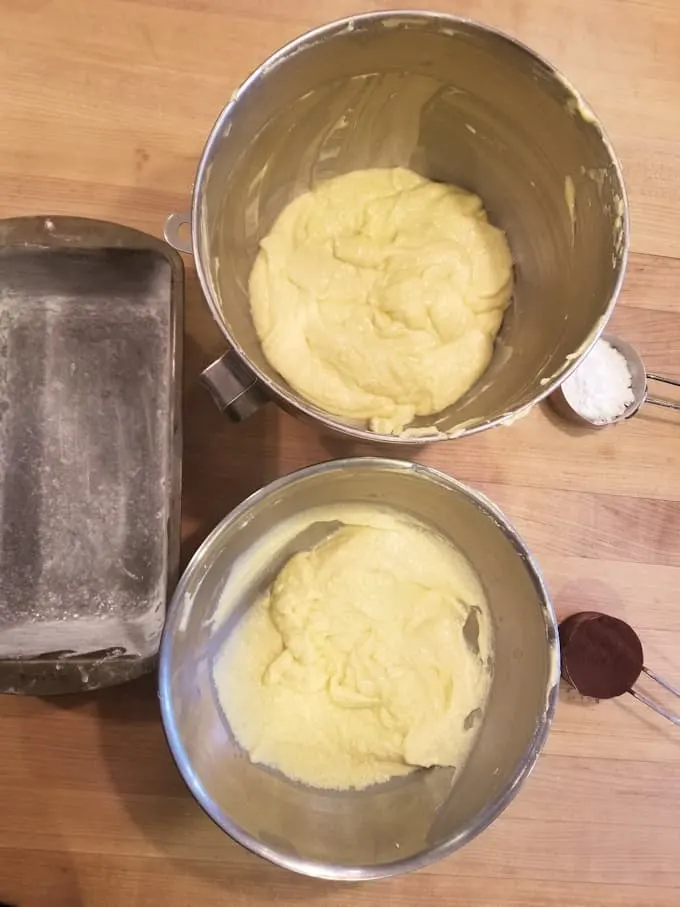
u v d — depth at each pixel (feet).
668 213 3.10
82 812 2.70
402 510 2.69
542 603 2.24
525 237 2.61
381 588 2.64
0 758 2.68
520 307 2.62
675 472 3.03
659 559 2.99
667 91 3.13
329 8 2.98
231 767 2.41
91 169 2.86
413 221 2.62
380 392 2.51
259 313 2.52
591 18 3.11
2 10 2.86
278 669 2.56
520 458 2.96
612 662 2.78
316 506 2.66
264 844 2.10
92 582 2.71
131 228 2.61
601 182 2.19
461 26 2.05
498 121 2.37
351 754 2.53
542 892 2.84
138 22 2.91
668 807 2.91
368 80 2.30
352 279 2.57
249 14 2.95
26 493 2.75
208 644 2.53
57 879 2.67
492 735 2.47
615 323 3.04
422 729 2.52
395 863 2.10
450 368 2.53
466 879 2.82
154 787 2.73
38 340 2.82
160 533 2.74
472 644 2.65
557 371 2.24
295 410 2.17
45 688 2.41
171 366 2.54
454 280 2.57
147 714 2.74
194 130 2.91
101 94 2.88
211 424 2.83
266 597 2.67
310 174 2.63
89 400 2.81
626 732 2.92
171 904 2.70
